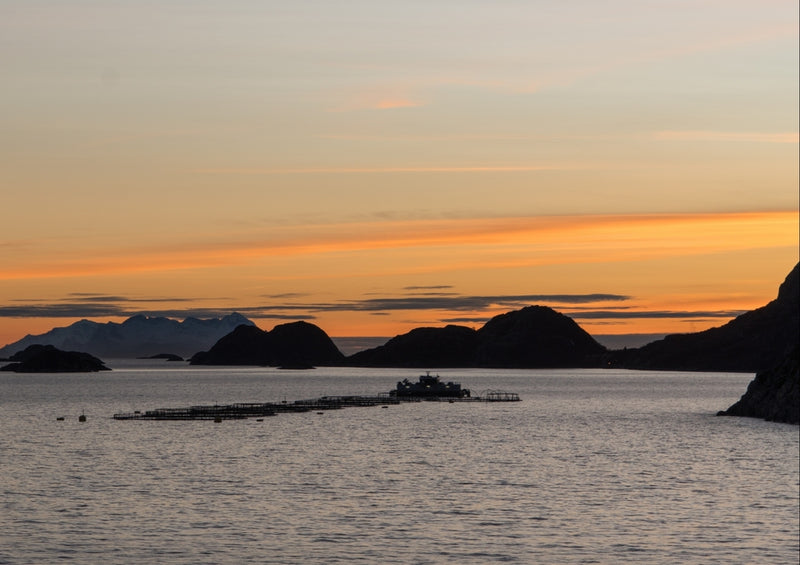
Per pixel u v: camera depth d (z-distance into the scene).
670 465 128.00
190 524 89.12
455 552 80.56
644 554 80.88
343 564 76.88
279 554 79.38
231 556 78.81
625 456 138.12
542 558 79.31
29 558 77.94
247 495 103.25
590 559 79.25
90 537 84.25
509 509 96.56
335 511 95.00
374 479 114.44
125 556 78.56
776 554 81.06
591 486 110.38
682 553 81.19
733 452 142.00
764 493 106.31
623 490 107.81
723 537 86.31
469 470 122.56
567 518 92.81
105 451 141.12
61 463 127.62
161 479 113.81
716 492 106.88
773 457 135.75
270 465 126.06
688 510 96.88
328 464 127.44
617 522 91.44
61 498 101.00
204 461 129.88
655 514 95.00
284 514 93.50
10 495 102.56
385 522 90.50
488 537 85.44
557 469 124.00
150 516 92.25
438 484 110.94
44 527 87.69
